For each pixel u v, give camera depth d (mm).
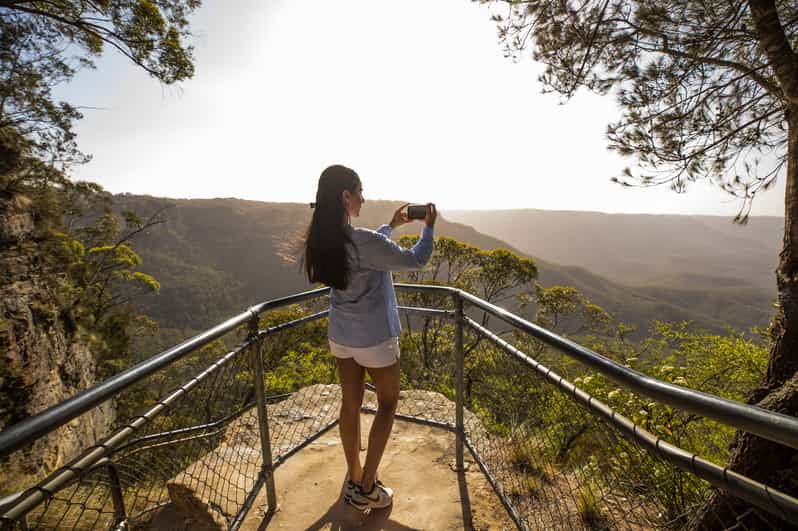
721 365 8336
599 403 1261
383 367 1835
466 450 2688
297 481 2414
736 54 3215
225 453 2639
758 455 2256
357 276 1745
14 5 10008
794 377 2275
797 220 2465
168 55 10766
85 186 15992
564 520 1921
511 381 2223
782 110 3055
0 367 10023
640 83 3488
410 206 1907
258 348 2072
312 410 3387
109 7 10039
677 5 3086
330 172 1715
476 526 2041
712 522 1730
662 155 3516
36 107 12062
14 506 912
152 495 2182
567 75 3732
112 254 18766
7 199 12312
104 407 13695
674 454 962
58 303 13602
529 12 3629
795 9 2770
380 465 2557
